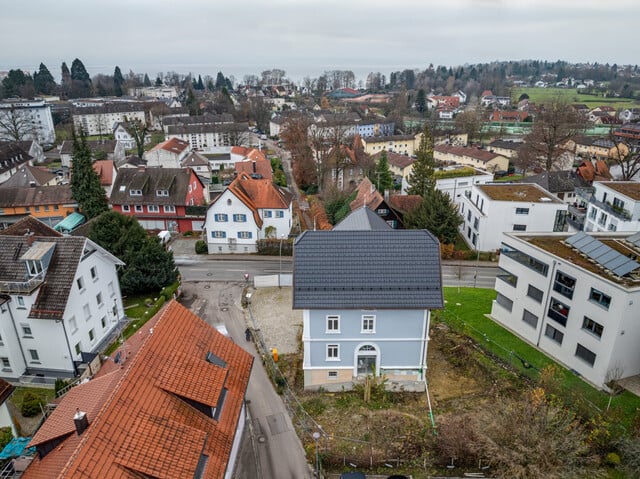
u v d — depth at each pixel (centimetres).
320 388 3459
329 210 7569
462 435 2817
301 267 3297
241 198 6184
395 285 3259
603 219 6022
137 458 1898
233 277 5647
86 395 2361
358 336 3334
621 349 3200
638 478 2547
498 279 4338
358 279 3269
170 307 2816
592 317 3312
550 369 3212
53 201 7556
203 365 2577
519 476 2341
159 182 7162
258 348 4044
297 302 3209
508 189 6575
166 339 2570
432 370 3647
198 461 2070
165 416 2164
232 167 11975
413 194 7562
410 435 2969
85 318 3866
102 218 5078
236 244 6381
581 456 2608
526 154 11069
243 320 4578
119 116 17988
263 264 6050
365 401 3309
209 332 2942
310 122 13738
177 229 7206
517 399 3159
